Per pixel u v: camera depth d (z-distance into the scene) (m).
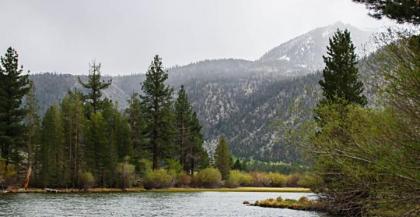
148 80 82.88
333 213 35.25
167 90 83.19
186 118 95.25
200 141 98.38
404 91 13.10
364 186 18.73
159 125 82.81
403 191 14.64
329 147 19.09
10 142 64.25
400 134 13.41
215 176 90.06
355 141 15.98
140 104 85.06
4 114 65.31
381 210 16.47
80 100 80.12
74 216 31.61
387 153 13.77
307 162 28.78
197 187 88.56
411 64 12.95
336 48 43.72
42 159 68.19
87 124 73.94
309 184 34.91
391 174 13.61
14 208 36.47
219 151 105.00
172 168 84.62
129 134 80.50
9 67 66.81
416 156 13.12
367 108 19.78
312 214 35.44
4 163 63.19
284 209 40.56
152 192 70.94
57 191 65.81
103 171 73.12
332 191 30.25
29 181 67.75
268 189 91.44
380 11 14.96
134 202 47.06
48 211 34.59
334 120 23.72
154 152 82.81
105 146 73.38
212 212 36.91
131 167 75.69
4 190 61.41
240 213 36.31
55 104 74.31
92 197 54.16
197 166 101.38
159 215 33.66
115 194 62.31
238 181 102.19
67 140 72.62
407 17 14.01
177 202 48.56
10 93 67.06
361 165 16.44
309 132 25.81
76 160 71.69
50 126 69.62
